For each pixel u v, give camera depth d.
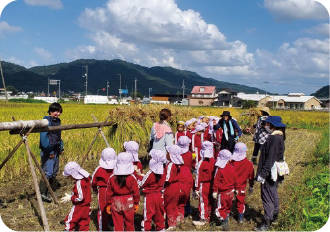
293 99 91.50
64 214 6.39
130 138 9.66
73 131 11.92
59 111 7.34
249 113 20.50
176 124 11.66
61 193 7.70
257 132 10.77
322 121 31.52
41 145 7.17
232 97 89.62
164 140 7.86
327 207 6.64
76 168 5.12
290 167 10.79
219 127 9.13
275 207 5.91
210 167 6.05
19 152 8.92
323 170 9.98
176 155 5.73
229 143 8.91
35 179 5.48
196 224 5.98
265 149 5.87
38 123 6.05
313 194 7.61
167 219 5.91
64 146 10.41
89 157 10.96
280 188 8.30
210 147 6.12
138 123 9.91
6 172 8.75
